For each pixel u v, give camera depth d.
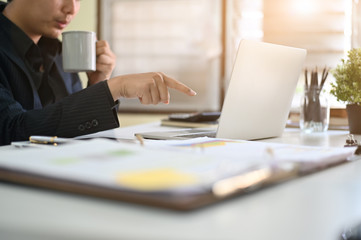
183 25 3.20
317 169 0.58
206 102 3.20
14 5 1.64
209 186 0.39
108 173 0.41
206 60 3.17
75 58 1.24
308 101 1.39
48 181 0.42
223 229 0.32
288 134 1.33
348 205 0.39
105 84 1.04
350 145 0.91
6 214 0.35
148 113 3.27
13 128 1.06
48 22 1.63
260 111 1.11
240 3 3.00
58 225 0.32
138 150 0.54
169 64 3.26
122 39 3.33
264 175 0.46
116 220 0.33
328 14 2.85
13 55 1.50
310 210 0.38
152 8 3.26
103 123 1.02
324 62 2.87
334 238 0.30
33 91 1.50
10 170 0.46
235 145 0.73
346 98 1.35
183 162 0.47
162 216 0.35
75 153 0.52
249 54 1.00
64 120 1.02
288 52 1.14
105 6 3.32
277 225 0.33
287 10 2.91
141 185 0.37
